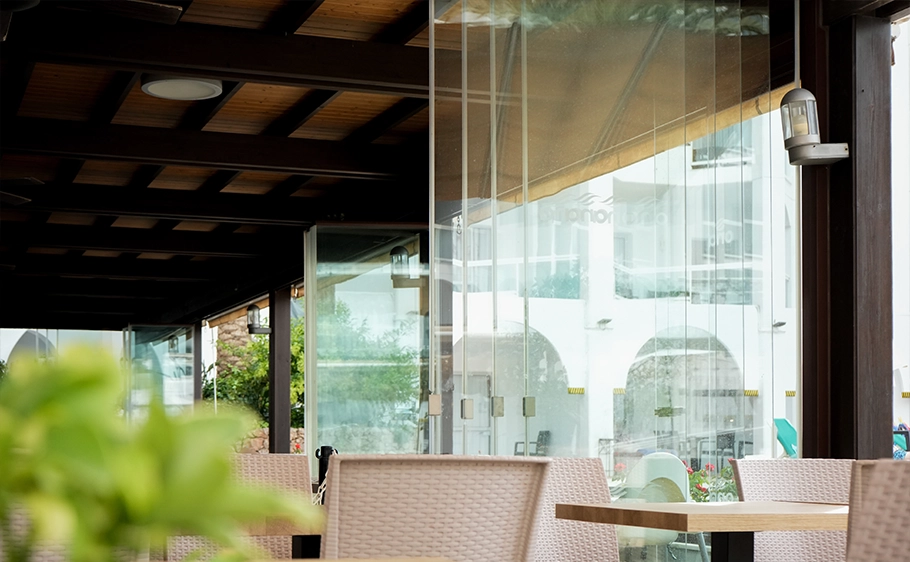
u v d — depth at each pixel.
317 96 6.36
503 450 4.11
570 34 4.40
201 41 5.09
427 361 8.60
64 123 6.67
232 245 10.85
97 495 0.48
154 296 14.92
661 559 4.23
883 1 4.21
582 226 4.33
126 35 4.97
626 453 4.31
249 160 7.10
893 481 1.74
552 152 4.31
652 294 4.42
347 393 8.51
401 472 1.87
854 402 4.25
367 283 8.60
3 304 15.48
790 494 3.24
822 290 4.43
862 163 4.30
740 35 4.66
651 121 4.51
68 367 0.49
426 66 5.48
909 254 6.05
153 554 2.57
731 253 4.54
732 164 4.58
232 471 0.50
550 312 4.25
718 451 4.43
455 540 1.90
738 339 4.50
